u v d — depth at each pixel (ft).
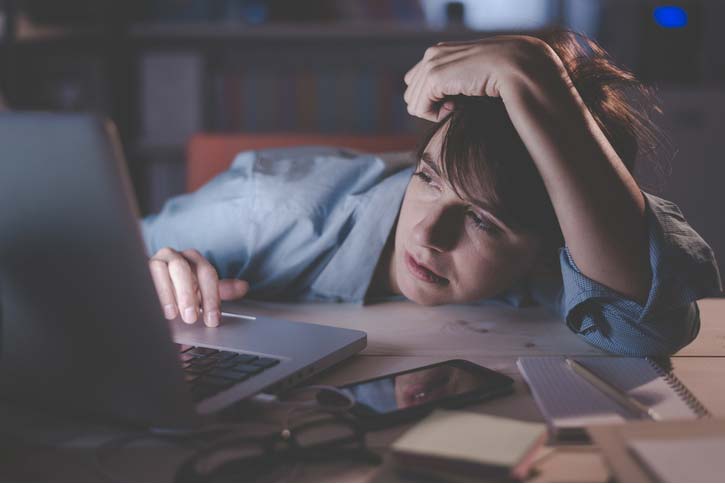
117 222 1.57
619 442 1.60
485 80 2.68
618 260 2.63
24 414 2.05
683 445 1.56
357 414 1.99
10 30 7.29
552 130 2.59
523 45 2.69
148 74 7.91
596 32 8.35
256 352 2.38
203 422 1.84
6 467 1.76
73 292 1.68
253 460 1.72
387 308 3.28
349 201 3.39
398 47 9.06
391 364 2.50
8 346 1.86
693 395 2.19
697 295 2.63
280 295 3.50
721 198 8.20
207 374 2.17
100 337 1.72
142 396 1.78
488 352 2.64
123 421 1.87
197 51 8.89
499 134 2.72
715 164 8.16
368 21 8.32
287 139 5.13
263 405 2.04
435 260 2.93
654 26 8.25
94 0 7.84
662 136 3.68
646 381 2.23
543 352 2.65
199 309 2.80
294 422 1.99
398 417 1.98
